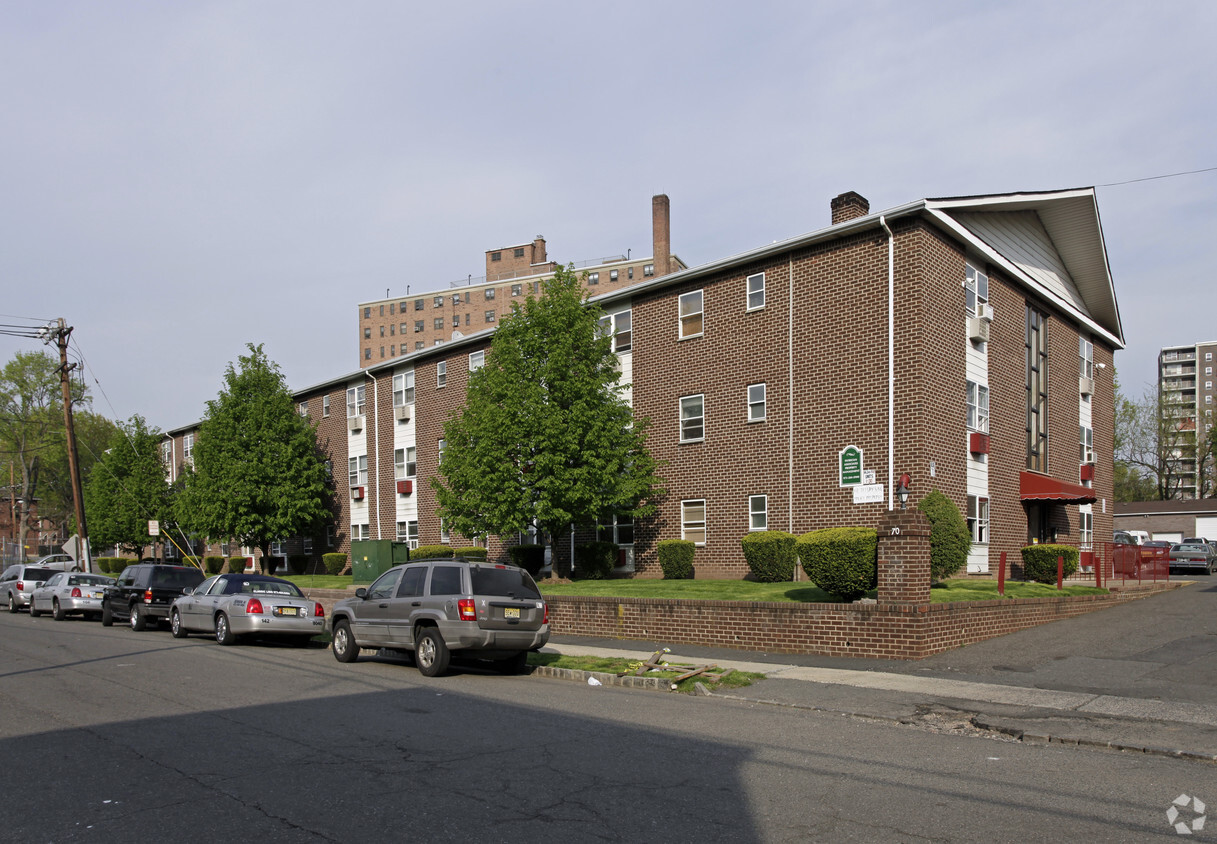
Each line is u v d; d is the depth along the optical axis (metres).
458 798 6.73
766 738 9.02
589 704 11.17
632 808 6.48
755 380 24.50
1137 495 78.50
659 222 66.94
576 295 26.23
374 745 8.61
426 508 37.06
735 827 6.03
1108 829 6.00
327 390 44.41
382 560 32.28
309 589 30.73
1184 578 31.56
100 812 6.38
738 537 24.61
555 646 16.89
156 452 51.59
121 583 24.00
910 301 21.06
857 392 22.00
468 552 30.94
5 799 6.72
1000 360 24.83
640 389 27.95
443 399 36.56
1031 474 25.33
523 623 13.78
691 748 8.52
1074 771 7.64
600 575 27.22
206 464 39.47
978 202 22.78
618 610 18.02
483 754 8.22
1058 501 26.86
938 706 10.58
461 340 35.09
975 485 22.83
